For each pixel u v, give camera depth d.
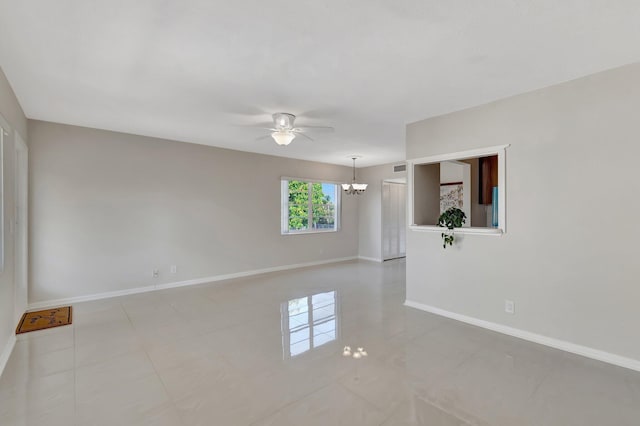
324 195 7.75
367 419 1.93
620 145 2.60
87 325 3.50
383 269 6.81
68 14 1.91
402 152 6.20
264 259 6.44
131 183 4.82
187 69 2.66
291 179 6.86
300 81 2.90
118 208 4.70
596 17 1.95
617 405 2.07
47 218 4.16
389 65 2.59
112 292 4.66
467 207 4.70
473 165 4.85
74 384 2.32
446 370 2.52
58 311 3.96
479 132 3.45
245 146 5.68
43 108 3.64
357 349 2.90
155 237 5.05
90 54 2.41
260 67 2.62
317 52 2.38
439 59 2.49
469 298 3.55
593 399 2.13
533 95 3.06
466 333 3.26
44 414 1.98
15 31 2.10
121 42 2.24
